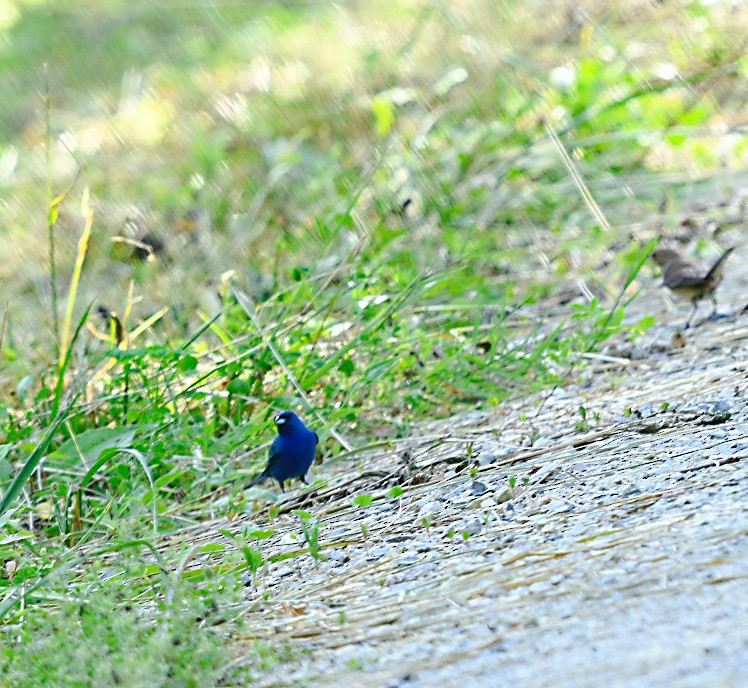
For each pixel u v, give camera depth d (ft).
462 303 47.24
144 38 99.81
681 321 43.45
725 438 28.81
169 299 49.65
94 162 74.59
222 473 33.27
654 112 67.46
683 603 20.39
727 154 64.80
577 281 49.70
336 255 48.88
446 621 21.86
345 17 93.71
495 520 26.73
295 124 72.49
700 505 24.56
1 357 44.32
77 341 41.63
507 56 72.08
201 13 101.50
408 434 37.35
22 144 83.05
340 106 73.56
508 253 50.72
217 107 79.92
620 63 71.72
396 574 24.82
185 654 21.30
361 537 27.81
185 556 25.81
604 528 24.56
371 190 60.23
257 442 36.68
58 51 99.25
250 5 101.04
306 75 81.56
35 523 34.86
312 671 21.02
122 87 90.53
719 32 76.54
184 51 95.30
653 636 19.47
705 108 69.72
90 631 22.59
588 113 66.28
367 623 22.63
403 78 77.30
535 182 61.67
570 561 23.22
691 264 43.04
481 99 70.33
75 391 35.63
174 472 31.63
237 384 37.35
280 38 92.73
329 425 34.94
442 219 55.16
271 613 24.13
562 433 32.60
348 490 32.32
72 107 89.56
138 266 56.18
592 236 53.11
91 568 26.91
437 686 19.39
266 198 62.69
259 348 38.68
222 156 68.90
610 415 33.35
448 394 40.04
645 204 58.75
